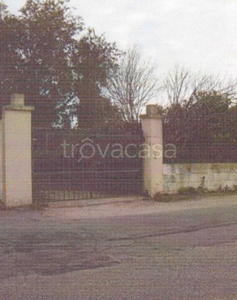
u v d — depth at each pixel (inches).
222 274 221.9
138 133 534.0
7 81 836.0
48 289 198.7
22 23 859.4
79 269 232.4
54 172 483.5
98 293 192.7
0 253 268.4
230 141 621.0
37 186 470.9
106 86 885.2
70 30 907.4
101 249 280.2
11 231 339.0
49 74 856.9
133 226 363.3
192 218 404.2
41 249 279.6
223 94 694.5
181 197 534.6
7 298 187.0
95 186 512.1
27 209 440.5
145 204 488.4
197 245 292.5
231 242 302.7
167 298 185.9
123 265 240.7
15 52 861.8
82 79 871.1
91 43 914.1
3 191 442.9
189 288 199.2
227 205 488.7
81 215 418.0
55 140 483.5
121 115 818.8
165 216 415.8
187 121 631.8
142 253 269.6
